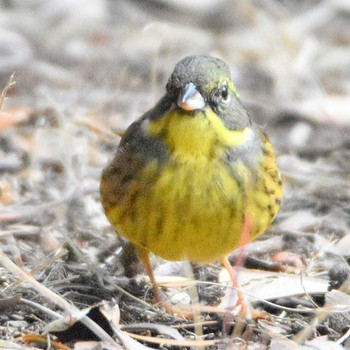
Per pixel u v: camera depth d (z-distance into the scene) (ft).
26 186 45.29
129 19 68.13
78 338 31.37
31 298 33.86
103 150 48.34
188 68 32.27
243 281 36.55
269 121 55.42
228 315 33.50
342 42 65.62
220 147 32.35
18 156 48.01
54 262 36.14
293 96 58.59
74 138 47.50
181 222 32.35
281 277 36.73
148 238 33.12
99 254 38.68
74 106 51.62
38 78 57.77
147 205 32.48
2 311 32.86
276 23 65.67
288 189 45.75
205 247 33.12
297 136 53.26
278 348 30.99
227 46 64.39
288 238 40.96
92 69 59.16
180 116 32.07
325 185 45.75
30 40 62.64
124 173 32.99
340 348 31.45
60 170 46.91
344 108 55.47
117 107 53.98
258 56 63.00
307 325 32.63
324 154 50.65
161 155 32.37
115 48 62.75
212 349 31.73
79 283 35.60
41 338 31.12
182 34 65.31
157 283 36.01
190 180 32.09
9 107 52.47
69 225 41.29
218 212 32.32
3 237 39.32
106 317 31.68
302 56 61.36
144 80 58.34
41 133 48.47
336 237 41.34
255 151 33.30
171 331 32.37
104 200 33.99
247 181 32.73
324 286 36.06
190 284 33.68
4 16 65.36
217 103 32.37
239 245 33.32
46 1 67.41
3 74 58.29
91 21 66.69
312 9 68.74
